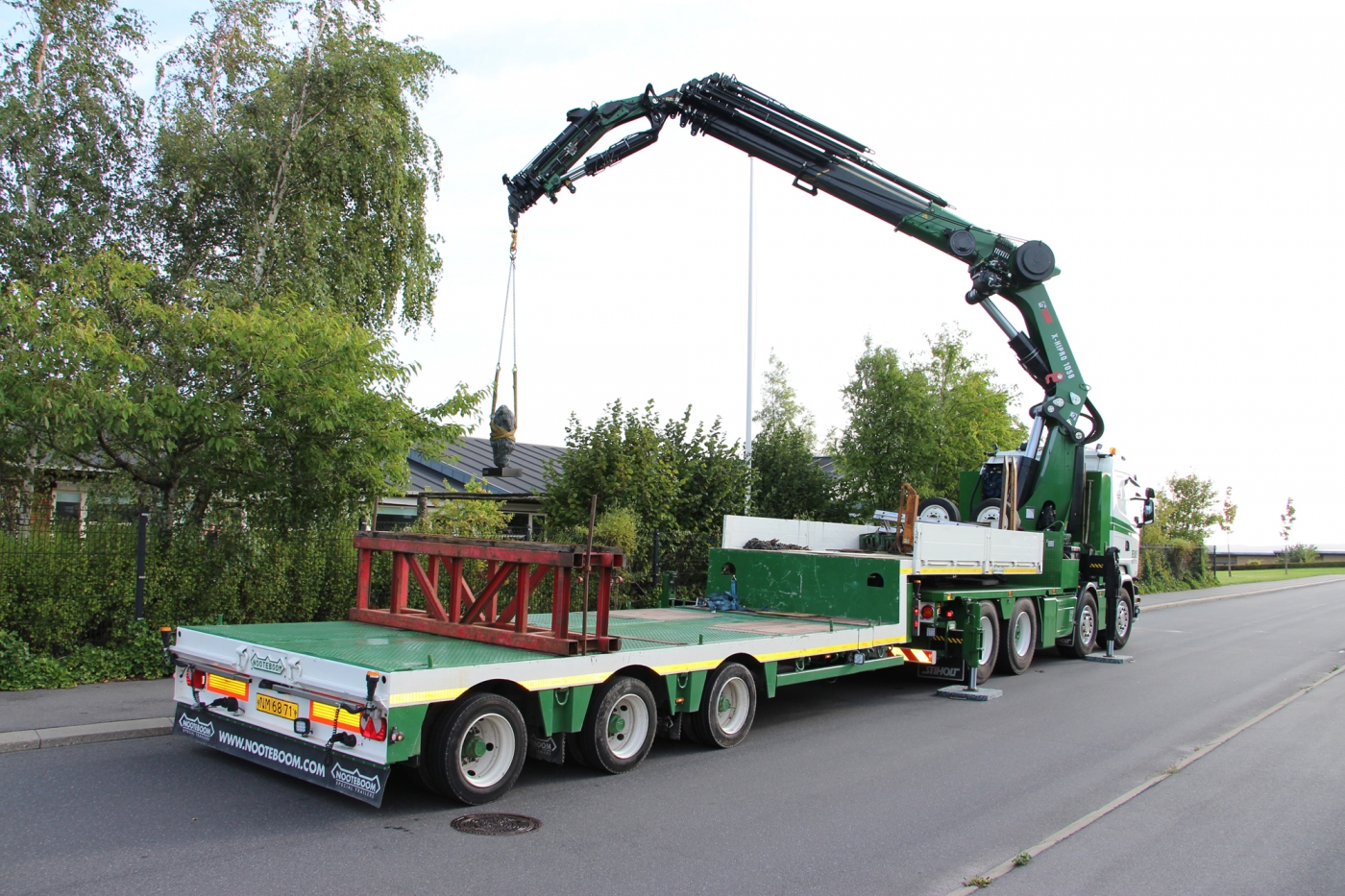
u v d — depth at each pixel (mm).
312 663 6180
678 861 5410
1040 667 14359
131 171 15883
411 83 17500
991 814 6504
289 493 11414
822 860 5488
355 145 16578
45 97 14789
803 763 7902
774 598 11656
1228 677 13453
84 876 4879
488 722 6523
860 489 23438
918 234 13750
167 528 10703
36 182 14773
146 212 15680
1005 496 14070
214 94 16375
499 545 7469
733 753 8281
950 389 23797
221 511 11297
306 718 6246
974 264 14211
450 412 12180
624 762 7422
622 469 15422
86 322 9789
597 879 5094
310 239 15820
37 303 9664
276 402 10453
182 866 5074
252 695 6711
